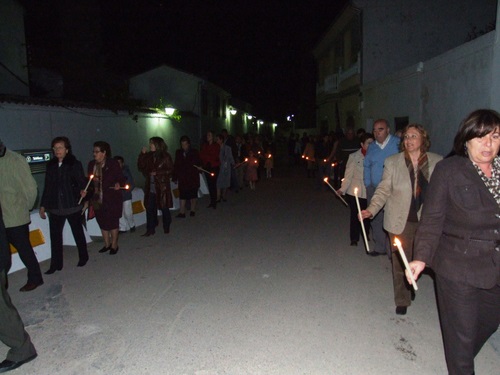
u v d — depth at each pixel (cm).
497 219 313
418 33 2053
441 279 334
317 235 947
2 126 1058
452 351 335
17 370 424
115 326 511
